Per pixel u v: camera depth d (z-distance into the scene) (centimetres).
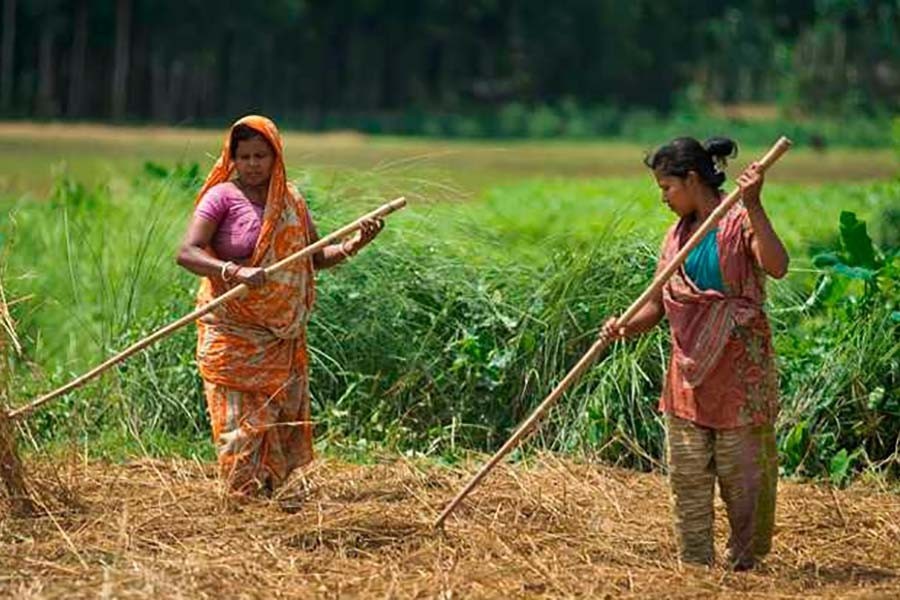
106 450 2242
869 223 3994
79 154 10106
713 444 1697
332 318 2438
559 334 2381
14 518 1823
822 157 14850
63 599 1513
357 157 10931
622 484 2108
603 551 1747
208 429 2405
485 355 2406
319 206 2542
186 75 17038
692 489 1702
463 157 13238
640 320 1727
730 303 1670
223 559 1655
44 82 16212
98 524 1806
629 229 2505
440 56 19812
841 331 2356
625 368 2303
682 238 1700
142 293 2583
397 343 2428
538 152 14962
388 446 2294
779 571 1717
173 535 1759
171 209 2834
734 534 1706
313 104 18350
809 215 4922
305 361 1970
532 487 2020
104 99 16862
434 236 2547
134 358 2447
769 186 7231
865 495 2103
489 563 1667
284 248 1920
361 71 18888
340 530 1764
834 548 1820
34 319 2817
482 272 2495
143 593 1523
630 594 1584
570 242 2638
